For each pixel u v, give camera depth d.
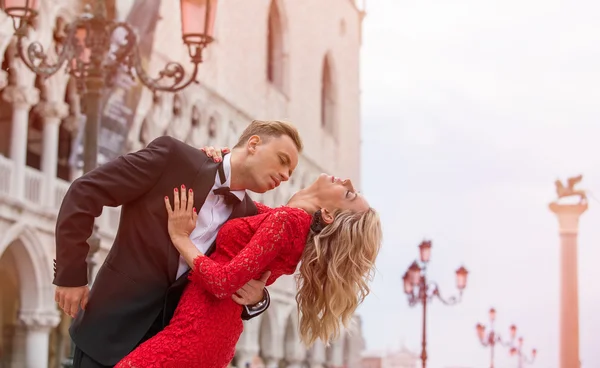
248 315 4.07
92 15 10.30
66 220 3.71
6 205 17.52
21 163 18.09
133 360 3.70
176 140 3.91
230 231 3.93
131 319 3.81
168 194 3.84
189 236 3.92
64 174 22.30
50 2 18.17
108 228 20.25
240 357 27.95
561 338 24.94
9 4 10.12
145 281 3.82
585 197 24.89
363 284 4.16
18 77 17.92
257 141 4.01
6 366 20.02
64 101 20.98
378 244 4.19
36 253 18.73
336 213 4.16
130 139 20.66
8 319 21.72
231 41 26.75
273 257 3.90
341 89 40.94
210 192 3.95
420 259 24.70
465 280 25.48
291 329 33.25
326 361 37.41
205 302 3.81
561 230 25.03
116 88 15.19
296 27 34.69
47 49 18.33
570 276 24.59
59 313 20.03
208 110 25.25
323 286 4.14
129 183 3.78
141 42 17.17
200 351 3.76
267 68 32.78
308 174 35.69
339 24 40.69
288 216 3.95
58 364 21.59
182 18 10.12
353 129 42.62
